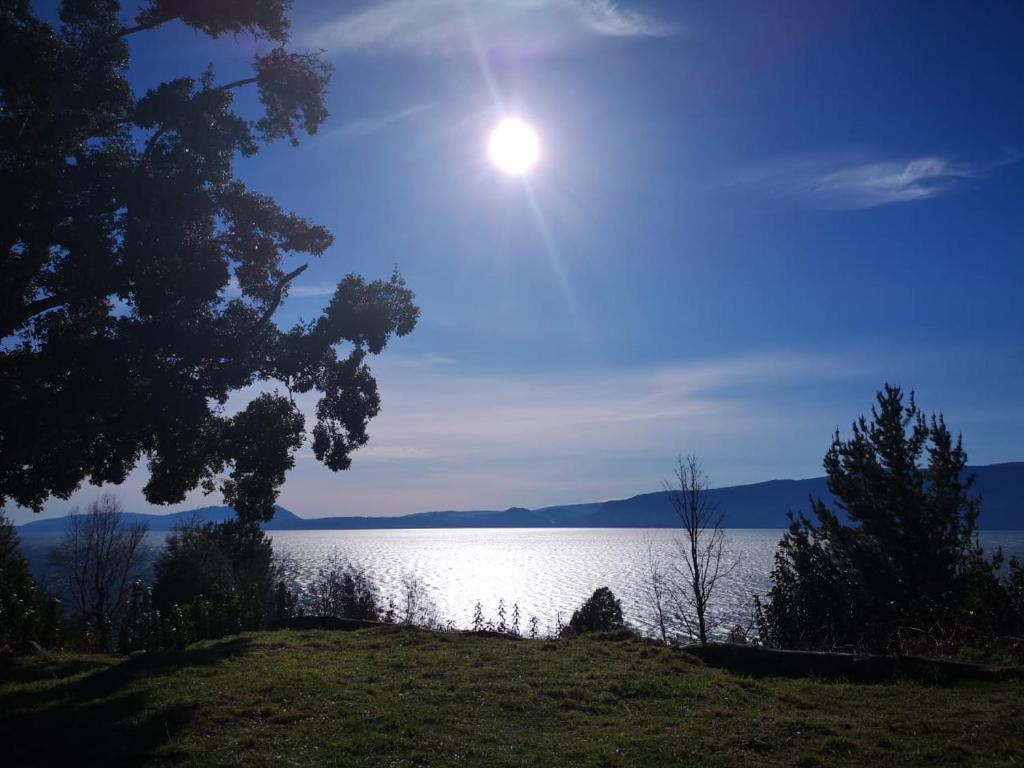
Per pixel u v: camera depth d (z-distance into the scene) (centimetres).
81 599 3250
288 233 1493
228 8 1377
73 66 1369
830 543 1950
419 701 925
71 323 1291
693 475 2311
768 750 739
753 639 1791
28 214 1165
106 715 880
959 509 1886
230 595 1941
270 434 1541
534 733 806
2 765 731
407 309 1573
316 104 1500
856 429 2033
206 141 1327
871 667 1073
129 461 1468
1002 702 884
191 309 1316
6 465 1225
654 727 817
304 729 812
